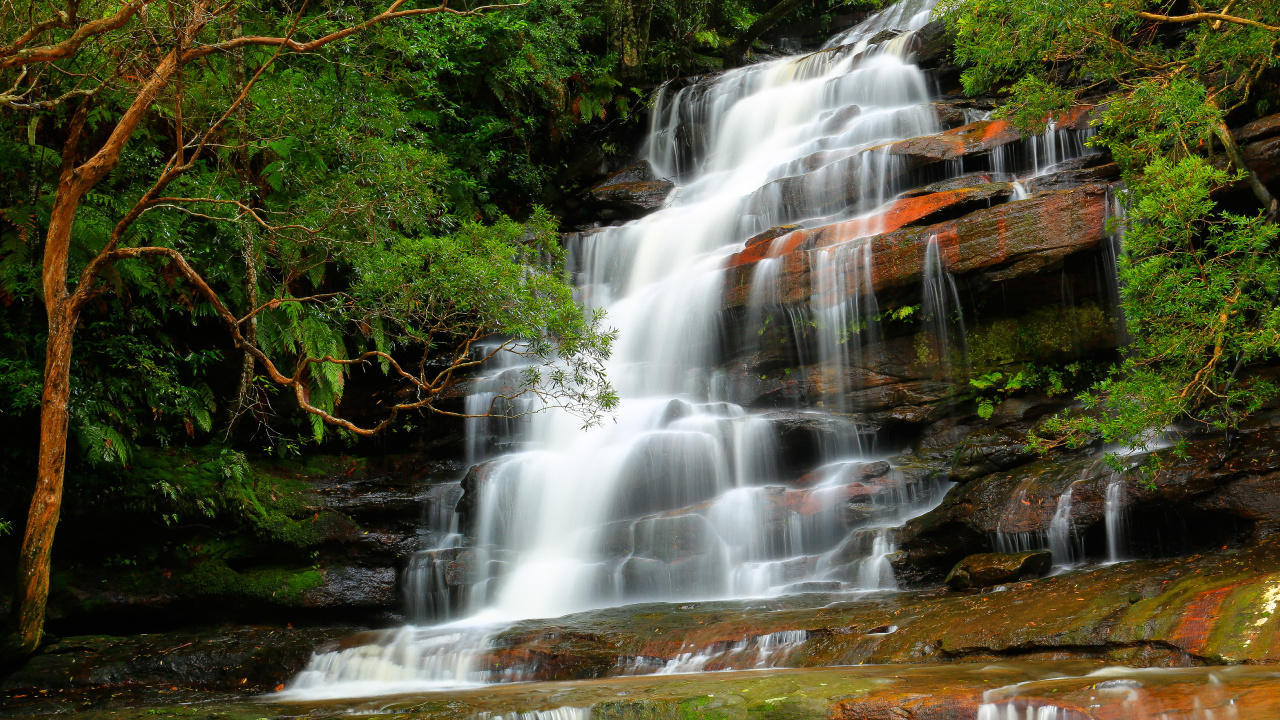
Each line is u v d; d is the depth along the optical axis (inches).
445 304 409.7
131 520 464.8
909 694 228.2
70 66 435.5
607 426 517.3
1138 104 378.3
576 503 477.1
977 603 311.6
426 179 497.4
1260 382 340.2
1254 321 357.4
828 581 399.2
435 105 736.3
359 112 537.3
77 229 441.7
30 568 366.6
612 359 588.4
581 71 852.6
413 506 510.6
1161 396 333.1
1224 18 357.1
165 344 496.4
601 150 851.4
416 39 611.2
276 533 485.1
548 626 369.4
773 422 470.6
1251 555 298.4
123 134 358.6
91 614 453.1
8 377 419.2
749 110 799.7
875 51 776.9
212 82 496.4
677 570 425.4
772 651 305.6
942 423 469.7
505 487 488.1
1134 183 386.9
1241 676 217.8
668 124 859.4
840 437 473.1
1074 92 442.9
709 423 478.6
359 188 457.4
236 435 546.9
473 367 612.4
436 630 394.0
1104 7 373.7
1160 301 332.5
